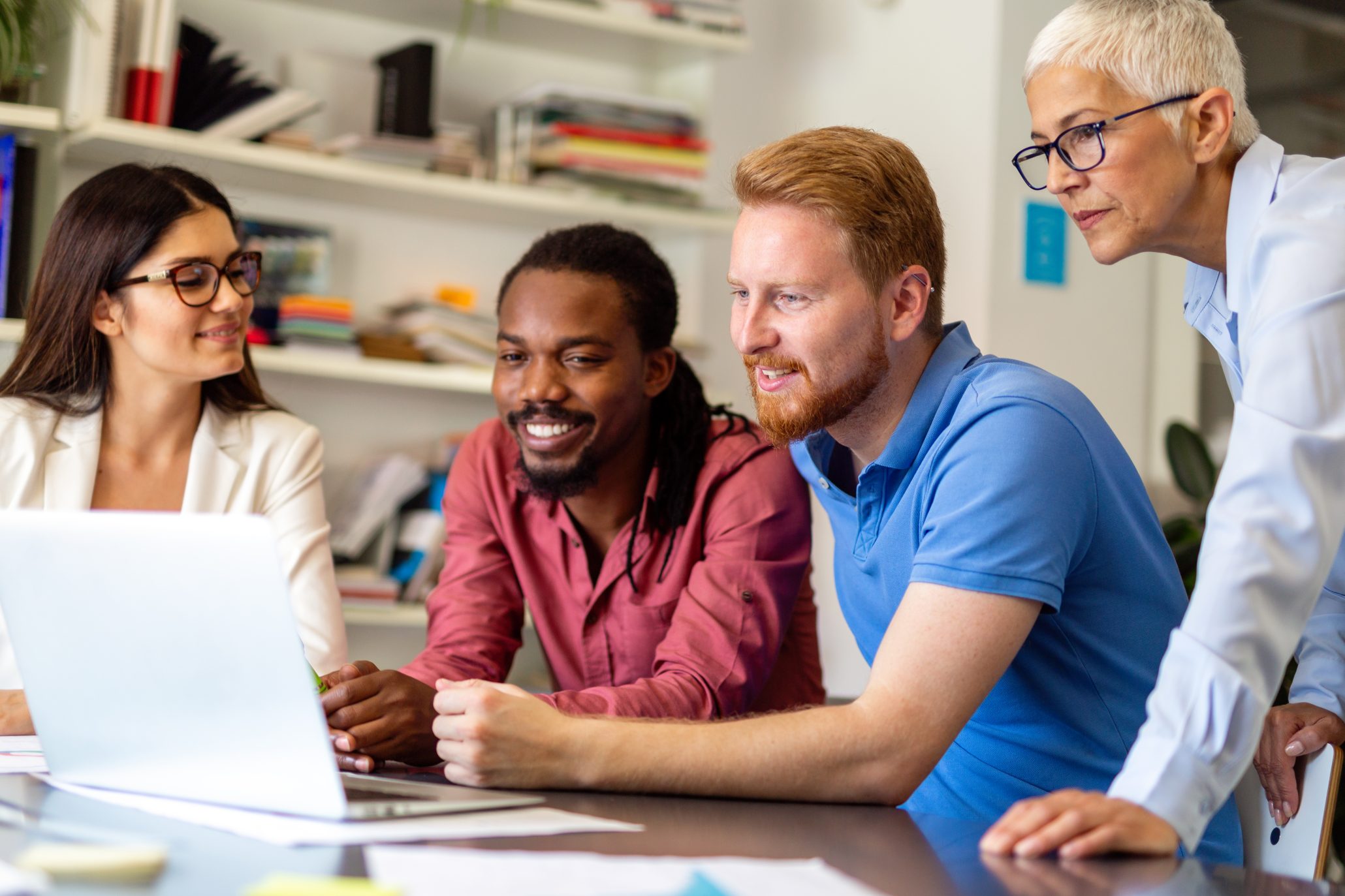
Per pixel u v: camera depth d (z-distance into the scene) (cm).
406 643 288
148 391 195
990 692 124
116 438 196
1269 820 134
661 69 326
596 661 174
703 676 149
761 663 156
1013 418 117
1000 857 86
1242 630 96
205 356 191
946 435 122
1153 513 130
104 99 240
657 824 93
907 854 86
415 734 130
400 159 270
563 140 279
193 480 194
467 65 303
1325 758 131
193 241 189
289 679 87
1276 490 100
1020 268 291
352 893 65
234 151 249
